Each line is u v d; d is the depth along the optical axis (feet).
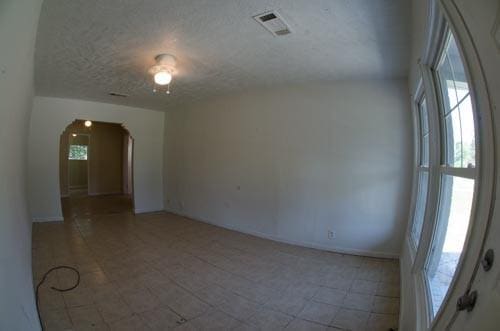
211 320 6.86
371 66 9.74
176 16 6.66
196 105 17.85
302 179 12.70
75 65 10.21
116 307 7.35
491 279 1.90
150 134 20.33
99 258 10.84
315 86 12.37
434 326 2.90
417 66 6.48
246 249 12.19
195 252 11.76
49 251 11.44
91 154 27.50
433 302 4.48
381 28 6.99
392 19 6.52
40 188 16.20
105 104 17.97
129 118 19.17
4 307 2.71
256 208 14.29
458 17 2.66
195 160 17.95
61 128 16.53
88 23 7.00
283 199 13.24
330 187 12.03
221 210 16.11
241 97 14.97
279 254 11.59
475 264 2.25
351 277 9.39
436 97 5.27
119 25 7.11
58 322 6.61
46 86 13.38
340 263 10.61
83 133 27.02
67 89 14.03
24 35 3.34
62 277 9.05
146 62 9.84
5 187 3.27
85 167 29.76
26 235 6.61
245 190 14.80
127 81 12.41
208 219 16.97
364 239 11.39
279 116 13.41
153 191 20.57
